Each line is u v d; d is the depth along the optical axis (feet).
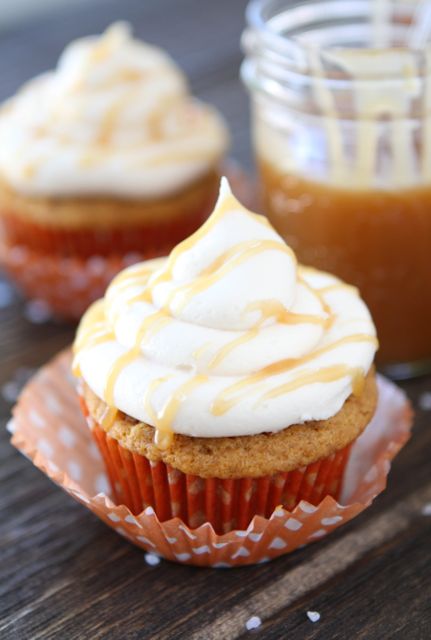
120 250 1.48
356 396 1.11
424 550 1.15
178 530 1.09
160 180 1.44
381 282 1.31
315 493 1.14
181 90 1.54
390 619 1.09
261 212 1.49
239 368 1.06
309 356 1.09
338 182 1.28
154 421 1.06
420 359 1.36
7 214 1.48
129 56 1.51
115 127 1.47
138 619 1.10
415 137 1.25
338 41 1.40
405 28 1.38
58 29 2.17
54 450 1.20
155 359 1.08
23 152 1.45
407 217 1.27
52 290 1.45
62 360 1.28
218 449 1.07
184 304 1.08
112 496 1.20
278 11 1.37
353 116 1.25
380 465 1.16
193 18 2.22
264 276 1.09
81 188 1.44
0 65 1.98
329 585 1.12
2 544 1.17
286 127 1.31
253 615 1.10
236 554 1.12
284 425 1.06
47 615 1.10
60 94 1.49
